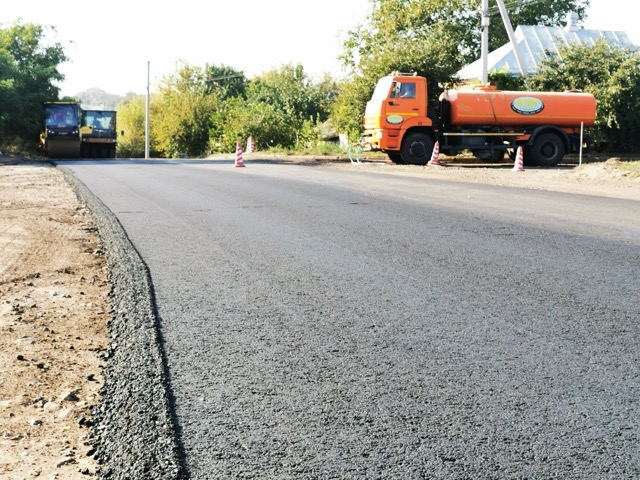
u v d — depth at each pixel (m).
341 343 4.59
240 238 8.88
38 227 10.30
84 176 20.61
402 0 44.03
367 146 28.50
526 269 6.95
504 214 11.39
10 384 4.07
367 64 33.56
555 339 4.66
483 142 27.50
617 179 18.77
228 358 4.32
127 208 12.16
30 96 43.78
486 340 4.64
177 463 2.97
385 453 3.03
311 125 52.59
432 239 8.80
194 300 5.78
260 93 76.25
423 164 27.80
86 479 2.94
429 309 5.44
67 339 4.95
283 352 4.42
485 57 30.48
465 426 3.29
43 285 6.65
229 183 17.77
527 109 27.27
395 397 3.66
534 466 2.90
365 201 13.30
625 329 4.90
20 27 49.62
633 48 36.75
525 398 3.63
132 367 4.18
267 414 3.46
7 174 21.45
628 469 2.87
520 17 62.06
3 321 5.40
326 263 7.27
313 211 11.67
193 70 76.12
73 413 3.63
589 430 3.24
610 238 8.90
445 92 27.92
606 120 32.69
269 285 6.29
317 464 2.94
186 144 65.88
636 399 3.62
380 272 6.81
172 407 3.58
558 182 18.73
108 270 7.21
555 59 34.69
